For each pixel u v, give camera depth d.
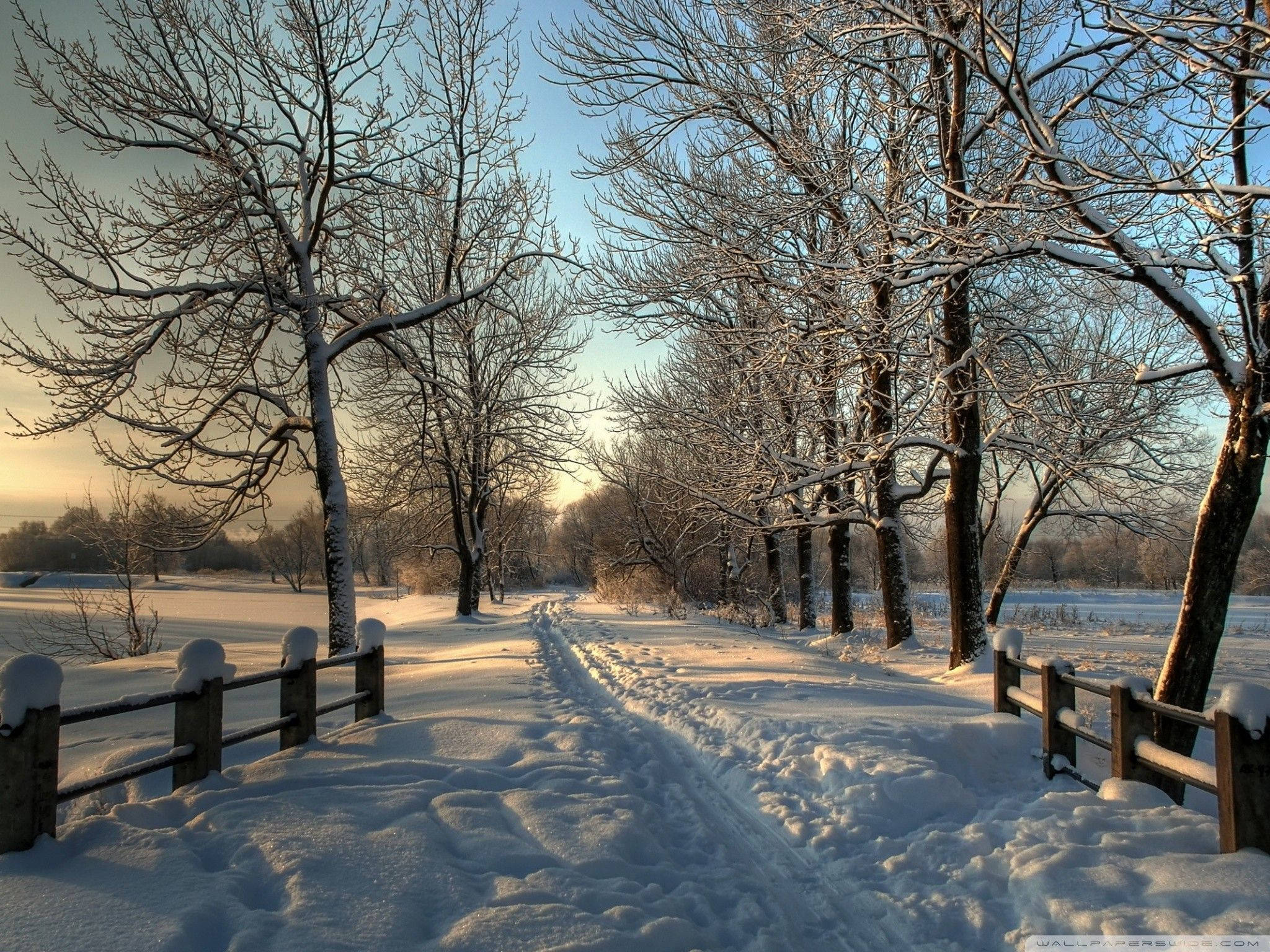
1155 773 5.45
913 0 9.95
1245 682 4.37
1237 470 6.65
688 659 12.94
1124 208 8.42
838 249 11.39
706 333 16.28
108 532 16.69
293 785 5.14
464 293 14.70
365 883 3.82
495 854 4.34
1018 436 13.65
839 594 18.22
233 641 19.17
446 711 7.99
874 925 4.07
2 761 3.86
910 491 15.28
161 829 4.25
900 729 7.00
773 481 15.84
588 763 6.23
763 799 5.86
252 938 3.25
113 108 11.65
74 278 11.46
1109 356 11.25
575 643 15.58
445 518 30.55
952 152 10.92
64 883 3.57
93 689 10.41
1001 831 5.00
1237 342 9.01
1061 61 8.21
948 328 12.19
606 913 3.76
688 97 14.26
